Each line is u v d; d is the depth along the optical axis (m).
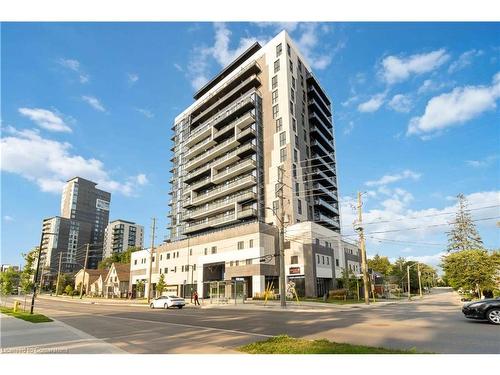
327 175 77.88
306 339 11.53
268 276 50.09
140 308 37.16
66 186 161.12
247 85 70.81
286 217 56.94
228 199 64.44
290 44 69.25
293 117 64.06
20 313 27.72
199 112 86.81
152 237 50.78
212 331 14.88
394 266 102.62
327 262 54.22
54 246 140.25
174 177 90.00
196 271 59.41
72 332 15.60
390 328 14.05
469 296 31.30
